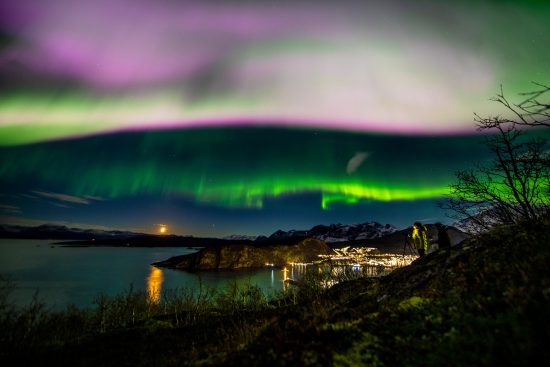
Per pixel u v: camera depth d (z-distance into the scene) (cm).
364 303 796
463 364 441
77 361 843
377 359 525
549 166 959
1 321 1039
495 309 537
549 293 506
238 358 654
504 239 773
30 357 874
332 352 571
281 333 709
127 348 939
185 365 722
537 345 423
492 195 1098
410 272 848
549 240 655
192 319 1289
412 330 573
